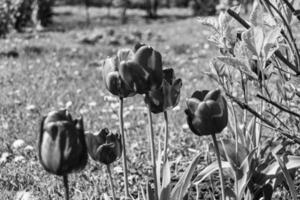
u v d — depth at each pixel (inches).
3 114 98.1
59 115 33.3
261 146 50.1
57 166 32.7
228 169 48.3
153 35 273.9
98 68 159.6
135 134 84.9
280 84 46.3
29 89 121.6
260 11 38.2
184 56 194.5
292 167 45.2
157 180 42.8
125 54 39.3
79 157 33.0
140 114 99.3
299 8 41.1
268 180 46.0
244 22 40.0
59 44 231.0
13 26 293.3
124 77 37.2
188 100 37.2
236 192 43.6
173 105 41.1
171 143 77.6
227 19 42.1
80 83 134.5
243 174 44.2
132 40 251.6
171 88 40.4
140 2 556.7
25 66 158.9
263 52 37.4
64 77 141.9
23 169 65.9
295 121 49.8
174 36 274.5
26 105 106.1
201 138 78.9
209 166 47.1
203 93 37.8
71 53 196.2
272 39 36.9
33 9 327.9
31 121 90.9
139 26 354.6
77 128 33.1
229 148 47.4
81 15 468.8
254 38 37.2
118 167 63.9
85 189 58.3
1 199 56.6
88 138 40.8
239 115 68.5
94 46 227.6
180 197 41.3
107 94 117.8
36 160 70.7
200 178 47.5
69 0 602.2
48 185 60.2
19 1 292.7
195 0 460.8
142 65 36.8
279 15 39.8
